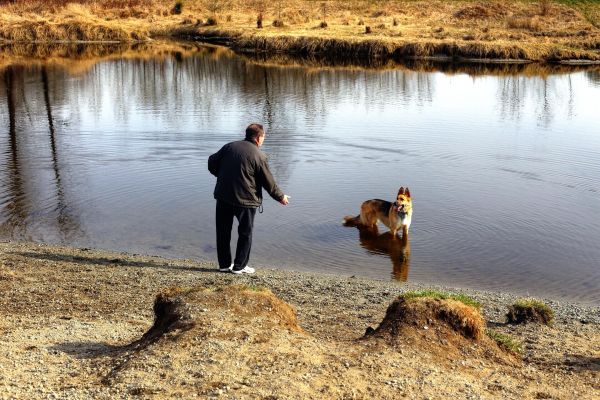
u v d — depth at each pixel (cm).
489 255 1247
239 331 666
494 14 5019
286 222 1415
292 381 586
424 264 1200
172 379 585
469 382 620
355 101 2877
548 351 766
